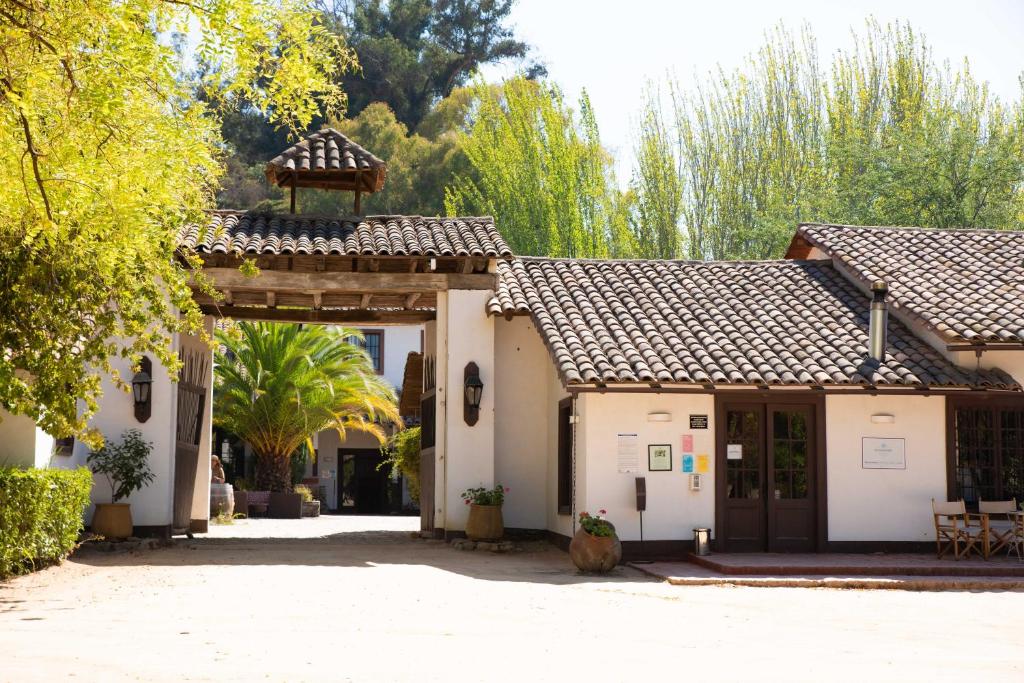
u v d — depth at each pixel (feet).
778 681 23.99
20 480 40.37
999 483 55.47
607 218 127.13
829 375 53.26
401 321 66.23
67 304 33.65
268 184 143.13
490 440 59.62
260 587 41.29
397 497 132.05
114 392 57.06
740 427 54.85
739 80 129.70
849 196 117.60
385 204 142.00
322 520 99.14
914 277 61.87
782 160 126.62
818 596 41.98
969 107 123.03
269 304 61.87
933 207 112.06
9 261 32.89
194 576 44.60
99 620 32.17
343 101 34.78
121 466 55.26
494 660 26.37
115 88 29.78
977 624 34.55
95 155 30.68
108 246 32.45
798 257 74.84
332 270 58.90
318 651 27.20
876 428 55.06
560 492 59.72
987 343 53.52
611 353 54.65
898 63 126.62
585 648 28.55
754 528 54.39
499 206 126.82
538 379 64.23
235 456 127.34
